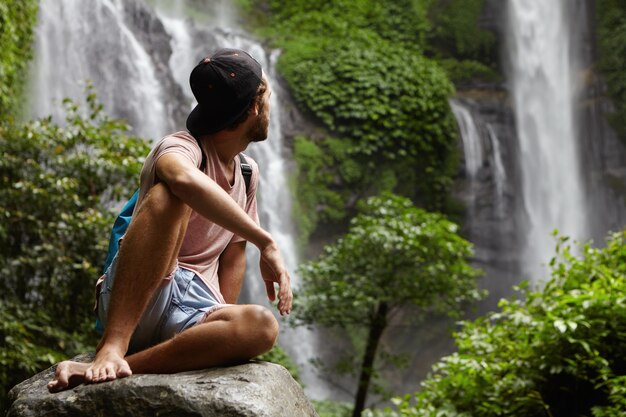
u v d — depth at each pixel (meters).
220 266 2.71
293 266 17.44
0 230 7.41
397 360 11.06
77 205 8.02
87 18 16.41
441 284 10.00
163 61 17.73
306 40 20.14
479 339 6.34
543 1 23.08
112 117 16.52
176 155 2.34
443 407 6.10
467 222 20.00
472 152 20.41
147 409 2.20
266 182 17.77
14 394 2.45
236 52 2.50
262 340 2.35
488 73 22.03
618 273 6.14
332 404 13.41
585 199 21.61
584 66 22.47
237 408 2.16
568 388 5.75
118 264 2.33
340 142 18.75
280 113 18.66
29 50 13.98
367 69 19.45
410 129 19.28
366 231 10.03
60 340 7.43
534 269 20.67
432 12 22.22
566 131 22.14
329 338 16.98
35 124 8.66
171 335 2.45
